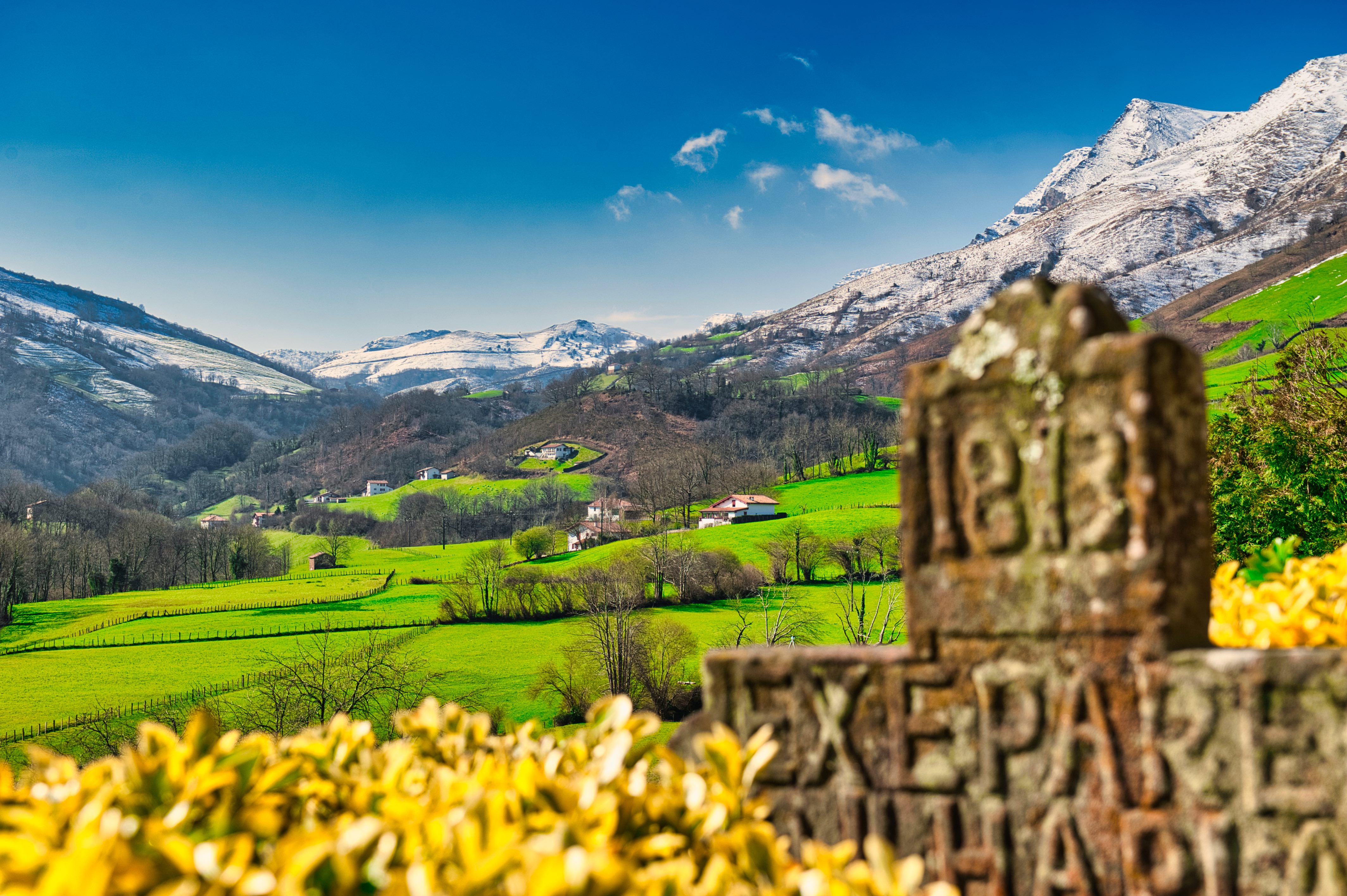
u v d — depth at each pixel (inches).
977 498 117.8
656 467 5167.3
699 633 2353.6
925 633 120.4
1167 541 109.4
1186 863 108.3
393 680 1823.3
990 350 117.3
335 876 82.4
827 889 86.3
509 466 6904.5
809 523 3447.3
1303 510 647.1
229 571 4579.2
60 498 5083.7
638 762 125.0
